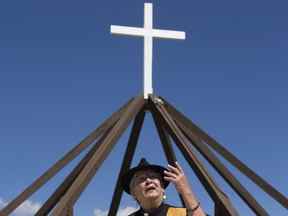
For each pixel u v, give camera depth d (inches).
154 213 253.8
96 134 377.7
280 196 372.5
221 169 366.0
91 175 335.9
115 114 381.1
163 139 416.5
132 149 421.1
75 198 323.3
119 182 424.5
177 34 410.0
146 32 404.8
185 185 245.4
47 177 370.3
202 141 379.6
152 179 253.4
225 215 336.5
